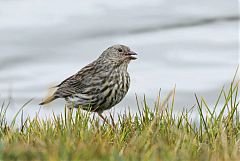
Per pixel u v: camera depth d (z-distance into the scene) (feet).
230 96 34.68
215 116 34.42
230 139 32.71
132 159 28.07
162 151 29.35
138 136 31.96
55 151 27.63
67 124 33.22
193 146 31.30
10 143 30.45
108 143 30.91
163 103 34.09
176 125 33.91
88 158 27.63
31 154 27.73
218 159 29.30
